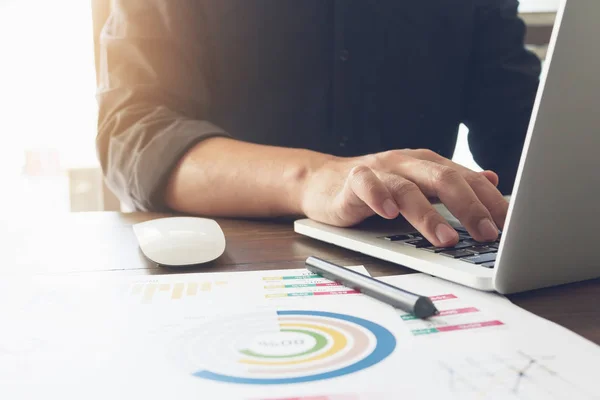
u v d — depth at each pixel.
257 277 0.49
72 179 1.74
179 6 0.97
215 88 1.11
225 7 1.08
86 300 0.44
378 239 0.56
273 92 1.13
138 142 0.82
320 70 1.14
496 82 1.23
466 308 0.40
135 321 0.39
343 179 0.63
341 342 0.35
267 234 0.67
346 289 0.45
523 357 0.32
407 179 0.57
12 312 0.41
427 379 0.30
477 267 0.46
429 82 1.22
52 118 2.12
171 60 0.93
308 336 0.36
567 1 0.35
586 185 0.41
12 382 0.30
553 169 0.39
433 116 1.24
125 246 0.62
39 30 2.05
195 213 0.78
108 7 1.12
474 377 0.30
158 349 0.34
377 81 1.18
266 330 0.37
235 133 1.14
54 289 0.47
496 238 0.53
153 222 0.60
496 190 0.57
